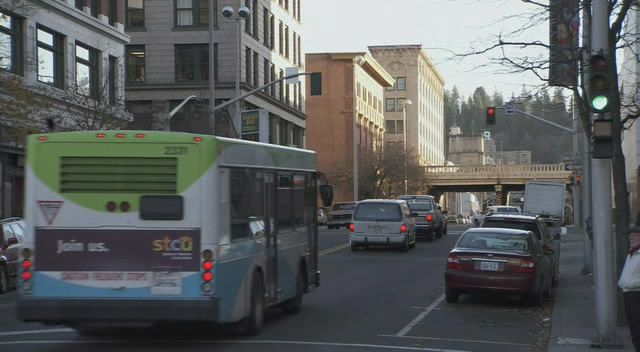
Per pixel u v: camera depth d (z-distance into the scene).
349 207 56.00
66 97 31.42
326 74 90.88
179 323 12.26
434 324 14.09
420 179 84.50
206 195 10.73
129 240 10.76
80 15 36.56
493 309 16.25
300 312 15.27
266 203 13.05
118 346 11.46
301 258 15.20
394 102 128.25
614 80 14.05
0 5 26.22
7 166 33.53
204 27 57.75
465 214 155.25
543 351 11.61
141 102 57.94
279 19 68.25
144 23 58.09
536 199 44.62
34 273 10.82
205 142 10.76
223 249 10.97
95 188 10.82
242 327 12.28
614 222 14.25
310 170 15.90
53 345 11.59
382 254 30.09
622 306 13.32
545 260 17.45
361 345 11.64
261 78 62.53
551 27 15.75
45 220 10.86
